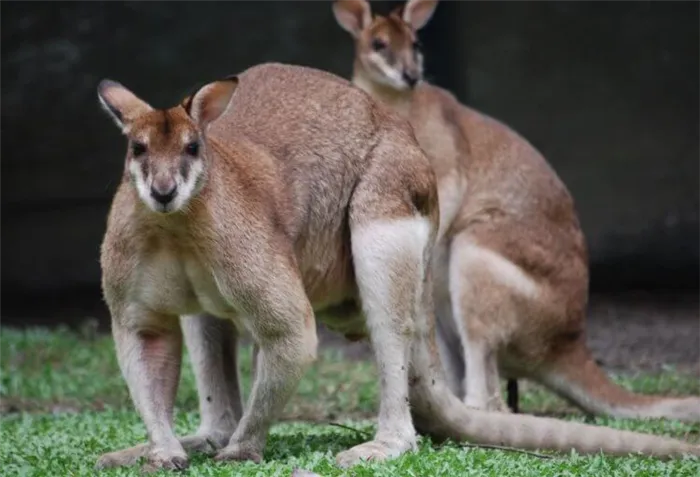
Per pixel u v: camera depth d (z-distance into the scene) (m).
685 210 24.12
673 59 24.56
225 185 9.48
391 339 10.38
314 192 10.26
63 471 9.67
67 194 24.34
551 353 14.05
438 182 14.45
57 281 23.92
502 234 14.19
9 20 24.41
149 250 9.45
